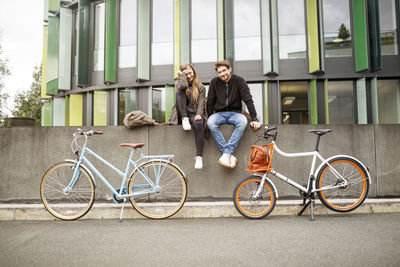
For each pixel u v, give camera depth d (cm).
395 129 421
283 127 420
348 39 971
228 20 1010
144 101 1073
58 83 1235
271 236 267
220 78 409
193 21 1044
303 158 418
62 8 1247
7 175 425
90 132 361
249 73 1002
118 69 1101
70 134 428
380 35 947
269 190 346
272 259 209
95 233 288
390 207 373
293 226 303
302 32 988
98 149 422
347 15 979
